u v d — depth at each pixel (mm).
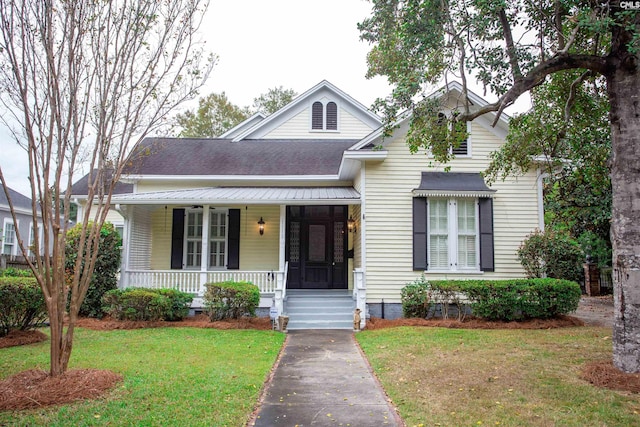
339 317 12383
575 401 5656
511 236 12938
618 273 6727
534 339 9492
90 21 6285
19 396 5531
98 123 6746
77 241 12023
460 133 8570
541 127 9617
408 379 6766
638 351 6465
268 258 15453
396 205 12898
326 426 5016
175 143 18234
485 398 5816
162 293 11805
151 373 6879
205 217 13164
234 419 5055
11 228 24594
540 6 7816
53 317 6203
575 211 16344
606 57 7094
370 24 8352
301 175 15719
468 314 12406
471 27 7762
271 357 8180
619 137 6812
